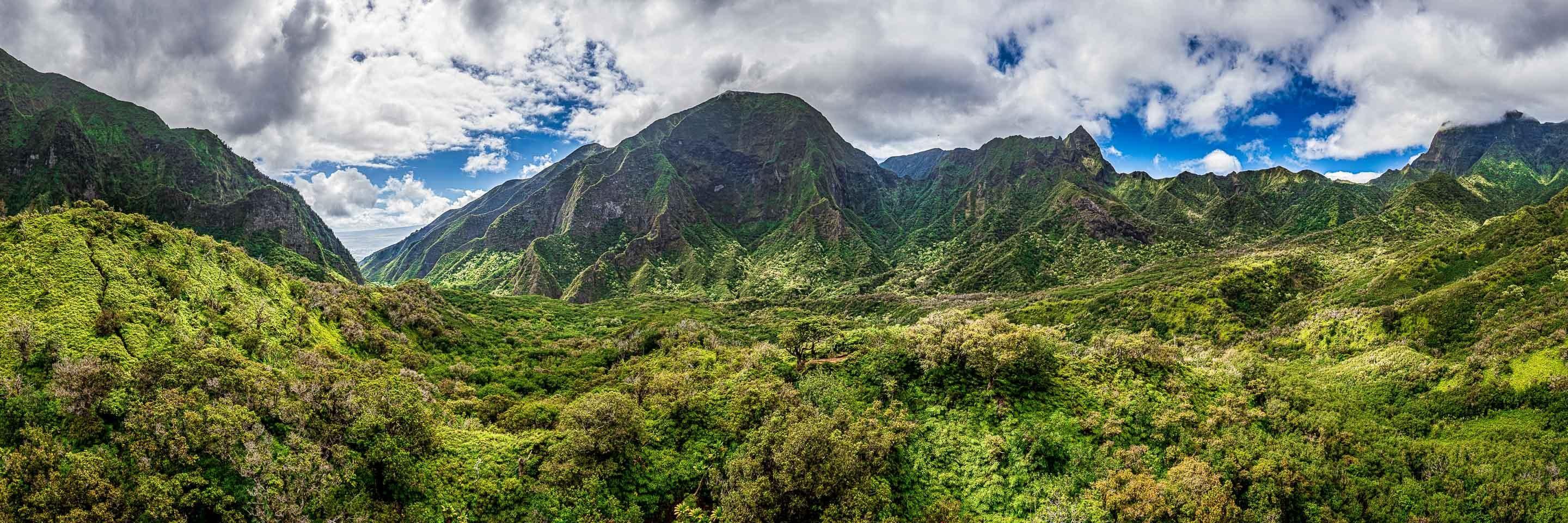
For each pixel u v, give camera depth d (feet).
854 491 148.97
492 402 233.76
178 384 155.12
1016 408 198.49
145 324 188.14
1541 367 215.10
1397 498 159.74
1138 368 226.17
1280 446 177.27
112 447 131.23
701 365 265.75
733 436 186.70
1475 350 257.34
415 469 157.99
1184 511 147.02
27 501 110.73
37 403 132.77
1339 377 280.51
